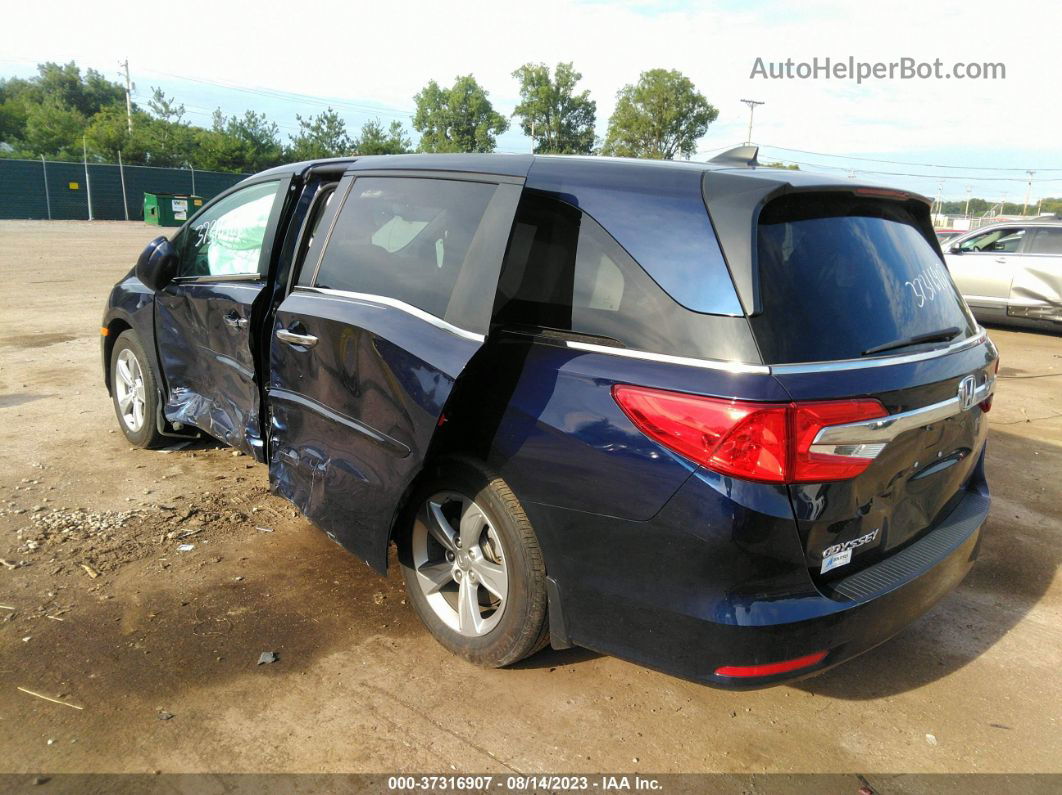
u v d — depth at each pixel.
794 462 2.03
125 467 4.54
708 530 2.06
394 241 3.03
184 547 3.61
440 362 2.54
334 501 3.03
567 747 2.45
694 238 2.23
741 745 2.51
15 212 37.91
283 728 2.47
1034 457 5.50
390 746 2.41
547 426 2.35
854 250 2.42
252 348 3.56
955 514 2.84
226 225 4.10
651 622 2.21
